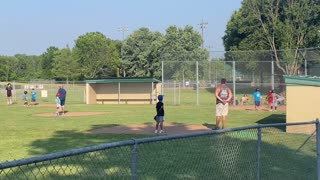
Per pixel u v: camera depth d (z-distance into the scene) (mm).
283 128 14250
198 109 34688
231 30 68188
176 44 88562
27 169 7293
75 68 108312
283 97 39469
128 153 7641
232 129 6492
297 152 8734
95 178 6734
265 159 7816
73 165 7496
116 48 117000
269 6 55156
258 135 7055
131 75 95938
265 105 39281
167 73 42031
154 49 89875
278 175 7980
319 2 52875
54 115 28766
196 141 7391
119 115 28531
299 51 41344
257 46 58594
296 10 52812
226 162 6793
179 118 25766
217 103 18438
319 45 54250
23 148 13578
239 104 40562
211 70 42781
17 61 140375
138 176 7211
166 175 7297
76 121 23984
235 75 41562
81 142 14938
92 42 109500
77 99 52812
